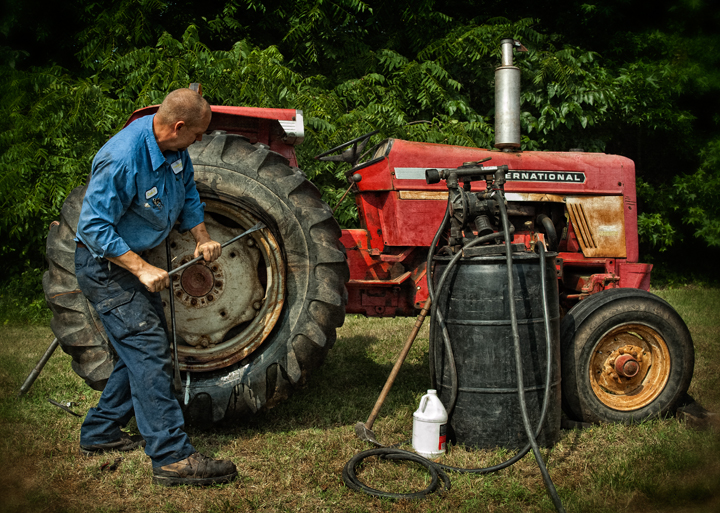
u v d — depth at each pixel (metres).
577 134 8.27
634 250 3.38
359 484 2.03
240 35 8.35
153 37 7.90
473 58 7.75
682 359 2.77
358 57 8.11
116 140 2.05
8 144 6.19
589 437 2.53
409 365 3.90
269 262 2.56
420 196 3.11
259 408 2.53
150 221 2.15
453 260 2.41
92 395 3.23
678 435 2.49
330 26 8.12
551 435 2.42
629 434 2.55
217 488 2.05
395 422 2.70
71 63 8.02
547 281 2.45
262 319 2.56
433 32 8.47
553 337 2.45
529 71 7.88
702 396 3.16
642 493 2.01
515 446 2.35
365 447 2.42
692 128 8.82
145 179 2.07
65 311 2.44
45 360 3.09
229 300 2.61
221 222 2.65
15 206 6.05
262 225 2.41
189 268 2.57
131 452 2.38
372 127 6.57
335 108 6.71
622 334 2.80
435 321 2.51
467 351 2.39
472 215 2.49
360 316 5.77
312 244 2.59
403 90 7.63
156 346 2.11
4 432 2.56
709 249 9.19
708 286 8.49
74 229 2.46
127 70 6.89
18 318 5.92
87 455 2.35
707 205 8.58
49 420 2.75
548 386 2.25
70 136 6.29
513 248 2.47
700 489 2.00
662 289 8.24
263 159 2.59
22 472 2.17
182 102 2.04
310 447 2.41
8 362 3.90
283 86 6.64
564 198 3.27
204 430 2.61
